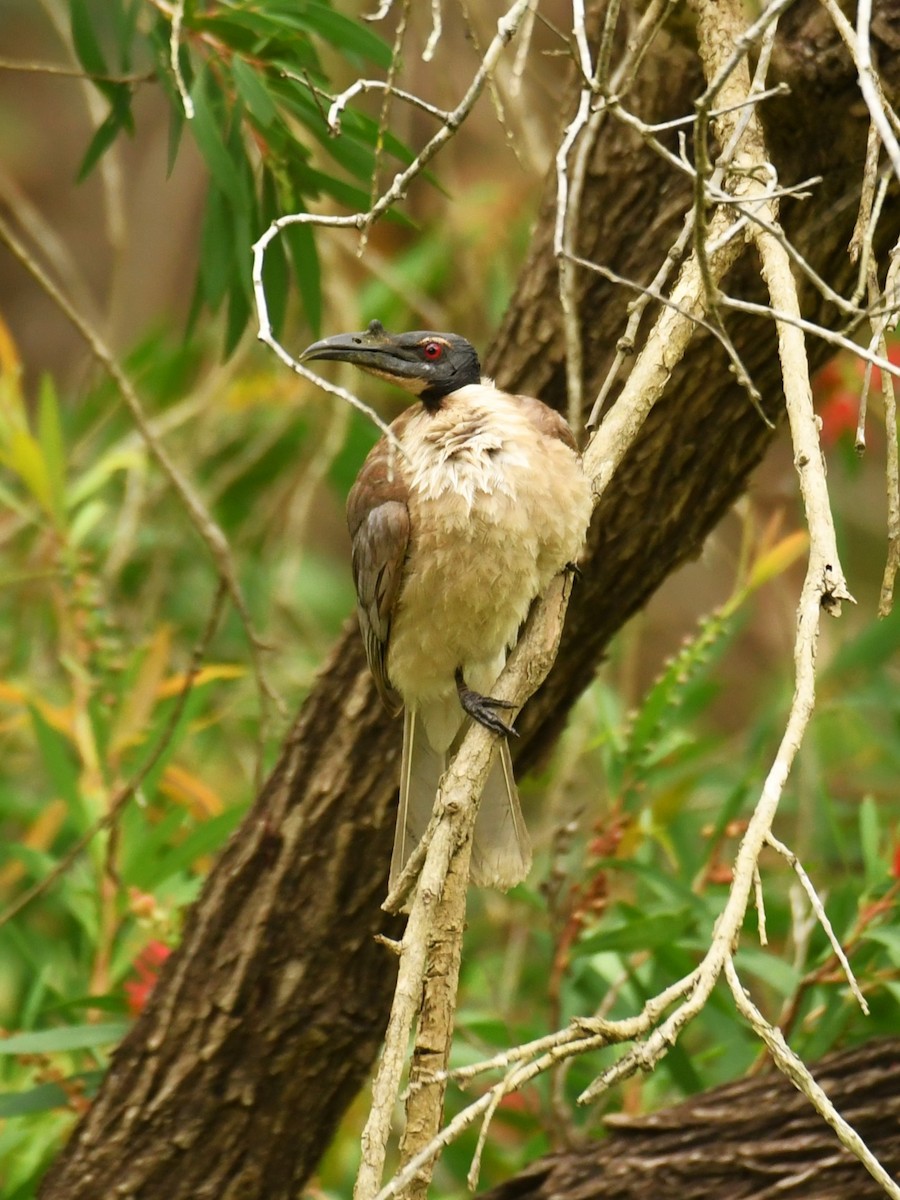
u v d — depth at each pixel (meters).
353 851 7.84
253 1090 7.85
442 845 5.30
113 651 9.88
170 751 8.91
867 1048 7.45
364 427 11.82
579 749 10.18
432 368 7.39
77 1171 7.88
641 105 7.52
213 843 8.62
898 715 10.45
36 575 10.20
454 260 12.50
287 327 12.63
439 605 6.95
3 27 19.88
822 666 11.37
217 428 12.33
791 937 9.21
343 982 7.87
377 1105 4.57
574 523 6.66
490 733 5.70
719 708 14.36
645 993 8.53
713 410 7.45
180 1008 7.90
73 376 17.84
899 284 5.25
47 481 9.98
